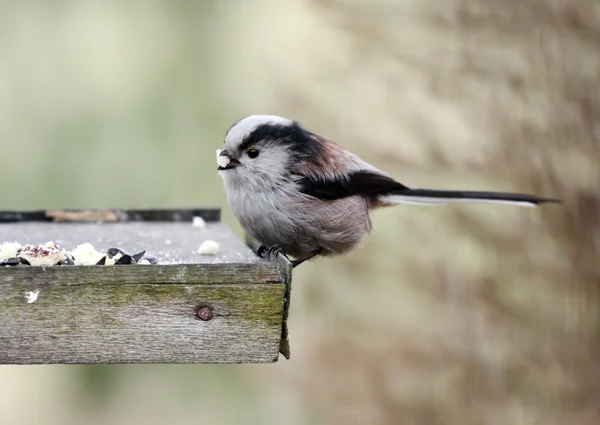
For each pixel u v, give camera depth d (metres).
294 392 13.81
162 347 5.94
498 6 12.02
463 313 12.65
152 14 15.73
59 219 10.06
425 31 12.60
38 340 5.79
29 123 14.94
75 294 5.82
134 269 5.89
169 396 15.62
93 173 14.80
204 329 5.99
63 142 14.91
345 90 13.20
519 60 12.05
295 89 13.52
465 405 12.62
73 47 15.52
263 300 6.04
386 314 13.18
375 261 13.20
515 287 12.34
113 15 15.69
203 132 15.21
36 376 16.06
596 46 11.81
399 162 12.61
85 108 15.21
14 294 5.76
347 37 13.21
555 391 12.24
